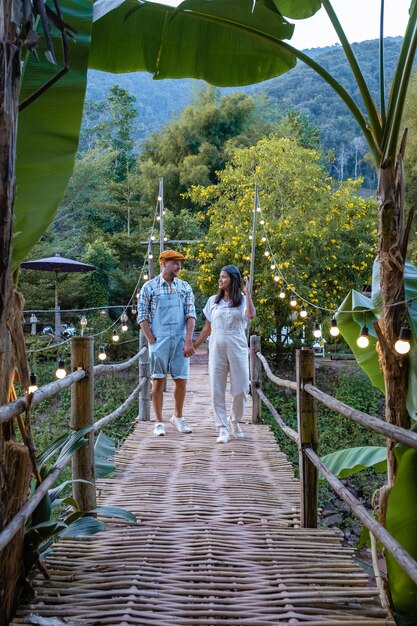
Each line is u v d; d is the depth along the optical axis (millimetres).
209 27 3779
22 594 2430
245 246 14578
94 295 19391
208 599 2484
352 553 3027
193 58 3904
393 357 2957
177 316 6023
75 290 18672
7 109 1893
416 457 2475
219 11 3455
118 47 3838
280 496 4133
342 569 2807
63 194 2559
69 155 2562
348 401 13477
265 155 15664
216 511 3744
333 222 14883
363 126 2979
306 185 15016
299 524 3533
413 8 2771
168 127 29000
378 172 2961
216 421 5867
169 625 2281
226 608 2414
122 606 2389
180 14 3635
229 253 14914
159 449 5590
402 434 1959
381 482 10414
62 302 18719
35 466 2412
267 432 6430
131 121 37125
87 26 2719
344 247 14836
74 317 18609
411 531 2529
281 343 15594
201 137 28062
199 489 4262
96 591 2510
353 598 2506
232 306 5754
